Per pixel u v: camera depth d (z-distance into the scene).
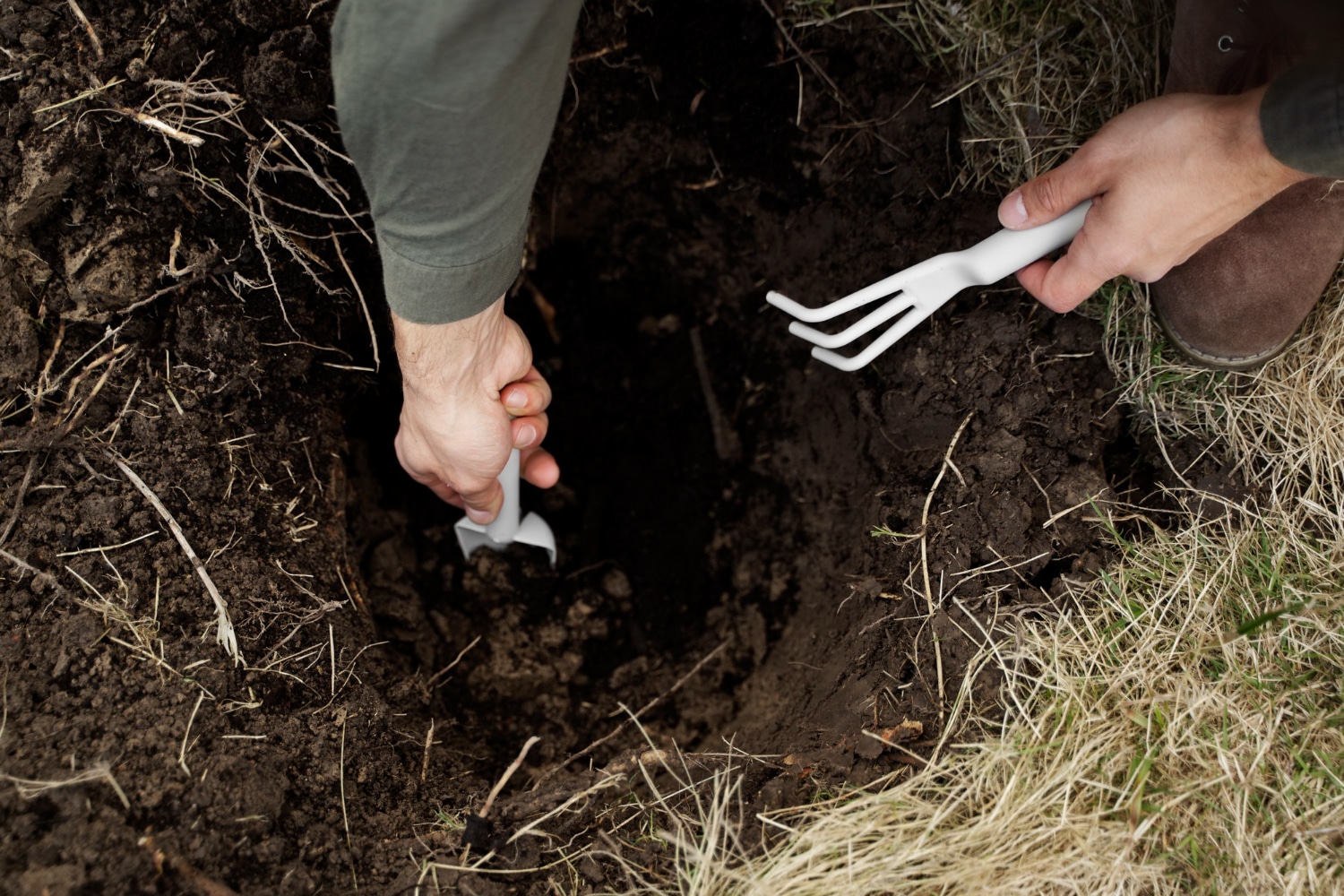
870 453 1.66
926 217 1.63
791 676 1.63
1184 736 1.20
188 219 1.34
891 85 1.62
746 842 1.21
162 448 1.30
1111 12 1.52
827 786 1.25
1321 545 1.35
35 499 1.24
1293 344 1.44
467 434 1.21
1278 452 1.41
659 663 1.76
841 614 1.58
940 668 1.30
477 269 0.98
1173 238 1.12
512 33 0.77
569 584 1.80
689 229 1.89
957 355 1.51
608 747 1.64
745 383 1.92
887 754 1.27
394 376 1.68
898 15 1.59
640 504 1.89
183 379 1.34
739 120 1.71
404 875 1.16
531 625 1.75
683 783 1.27
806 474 1.82
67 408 1.27
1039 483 1.42
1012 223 1.21
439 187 0.89
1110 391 1.49
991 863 1.10
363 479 1.70
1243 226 1.31
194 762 1.12
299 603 1.35
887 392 1.60
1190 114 1.07
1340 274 1.43
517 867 1.20
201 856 1.05
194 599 1.25
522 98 0.84
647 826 1.25
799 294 1.82
